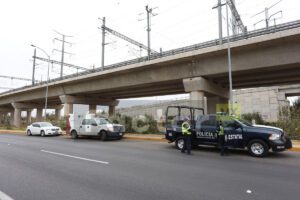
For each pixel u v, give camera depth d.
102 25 39.03
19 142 18.62
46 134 25.91
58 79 43.38
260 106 42.44
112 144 16.94
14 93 55.53
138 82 31.23
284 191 6.07
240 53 22.53
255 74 25.28
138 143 17.58
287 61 20.30
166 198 5.53
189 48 25.16
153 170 8.37
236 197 5.61
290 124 18.56
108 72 32.97
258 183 6.77
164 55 27.19
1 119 75.31
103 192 5.97
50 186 6.49
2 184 6.70
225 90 32.84
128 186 6.46
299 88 41.22
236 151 13.00
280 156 11.52
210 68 24.64
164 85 32.50
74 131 22.27
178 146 13.91
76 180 7.07
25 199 5.52
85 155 11.74
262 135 11.34
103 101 48.72
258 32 20.78
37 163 9.70
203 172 8.09
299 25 18.75
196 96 25.83
